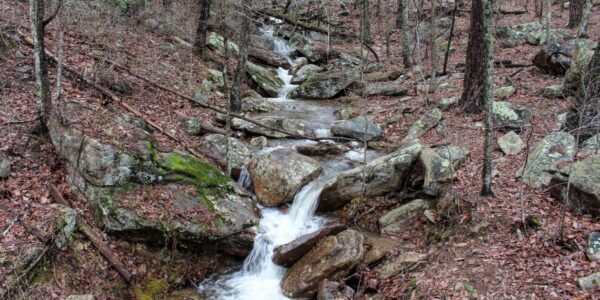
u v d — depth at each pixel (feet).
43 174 24.68
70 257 21.18
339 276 21.75
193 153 30.76
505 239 20.62
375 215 27.09
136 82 38.47
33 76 32.22
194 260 24.27
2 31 34.65
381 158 29.63
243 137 37.50
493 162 27.91
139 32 50.88
